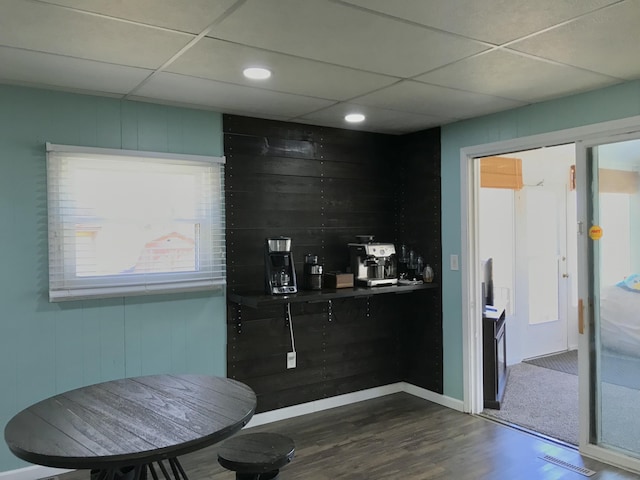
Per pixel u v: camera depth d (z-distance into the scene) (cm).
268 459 210
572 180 605
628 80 291
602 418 320
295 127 403
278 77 279
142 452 164
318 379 416
